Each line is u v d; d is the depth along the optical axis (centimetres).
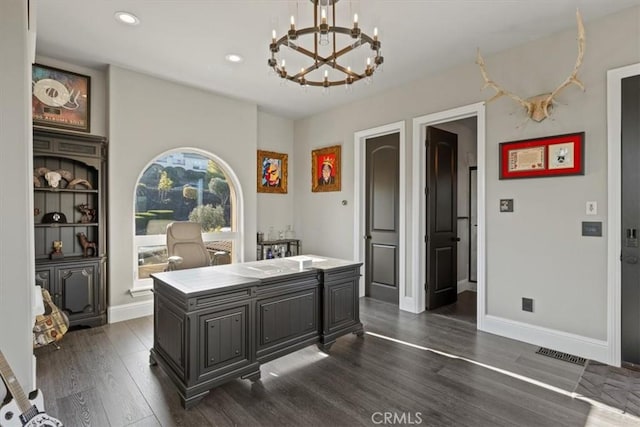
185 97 406
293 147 555
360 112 451
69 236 338
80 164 343
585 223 268
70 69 343
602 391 218
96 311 338
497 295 321
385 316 377
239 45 306
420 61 336
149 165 381
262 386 227
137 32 284
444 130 420
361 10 249
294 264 301
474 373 244
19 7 111
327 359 267
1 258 109
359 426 185
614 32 253
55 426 119
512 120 308
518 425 185
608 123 255
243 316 228
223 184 462
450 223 432
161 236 401
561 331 281
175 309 217
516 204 307
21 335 112
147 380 232
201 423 187
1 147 108
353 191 462
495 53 319
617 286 252
